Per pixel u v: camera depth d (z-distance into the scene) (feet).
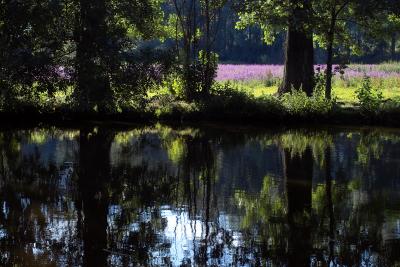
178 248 27.30
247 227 30.30
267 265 25.11
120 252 26.73
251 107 63.77
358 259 25.95
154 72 58.54
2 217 31.48
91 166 43.91
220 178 40.63
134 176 40.93
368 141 53.93
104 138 55.72
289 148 50.72
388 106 62.08
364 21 67.21
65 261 25.50
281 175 41.24
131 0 59.72
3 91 57.77
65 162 45.19
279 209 33.40
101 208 33.45
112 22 58.95
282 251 26.94
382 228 30.01
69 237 28.50
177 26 78.48
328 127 61.67
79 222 30.83
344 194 36.35
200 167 43.86
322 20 64.39
